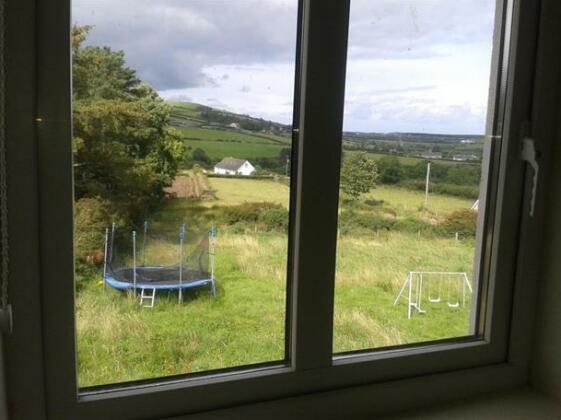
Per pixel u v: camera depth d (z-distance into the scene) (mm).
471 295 1107
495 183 1077
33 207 733
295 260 925
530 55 1025
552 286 1078
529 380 1121
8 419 755
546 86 1037
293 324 943
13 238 727
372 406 992
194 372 910
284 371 941
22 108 708
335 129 903
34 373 766
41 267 754
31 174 726
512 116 1035
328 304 951
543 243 1094
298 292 926
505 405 1052
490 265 1095
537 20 1018
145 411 843
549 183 1074
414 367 1044
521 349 1120
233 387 901
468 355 1089
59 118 732
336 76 890
